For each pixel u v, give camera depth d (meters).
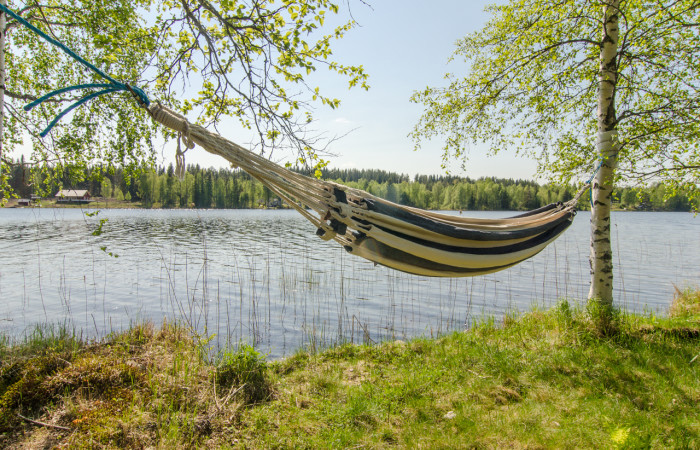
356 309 9.83
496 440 3.72
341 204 2.85
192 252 19.91
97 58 6.52
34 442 3.52
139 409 4.01
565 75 6.43
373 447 3.68
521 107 6.73
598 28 6.43
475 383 4.80
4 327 8.09
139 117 7.23
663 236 31.45
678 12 5.99
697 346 5.42
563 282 13.91
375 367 5.44
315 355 5.90
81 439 3.53
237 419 4.05
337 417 4.12
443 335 7.07
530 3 6.61
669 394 4.38
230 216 58.38
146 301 10.39
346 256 19.06
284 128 3.96
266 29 3.77
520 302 10.95
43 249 20.38
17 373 4.57
